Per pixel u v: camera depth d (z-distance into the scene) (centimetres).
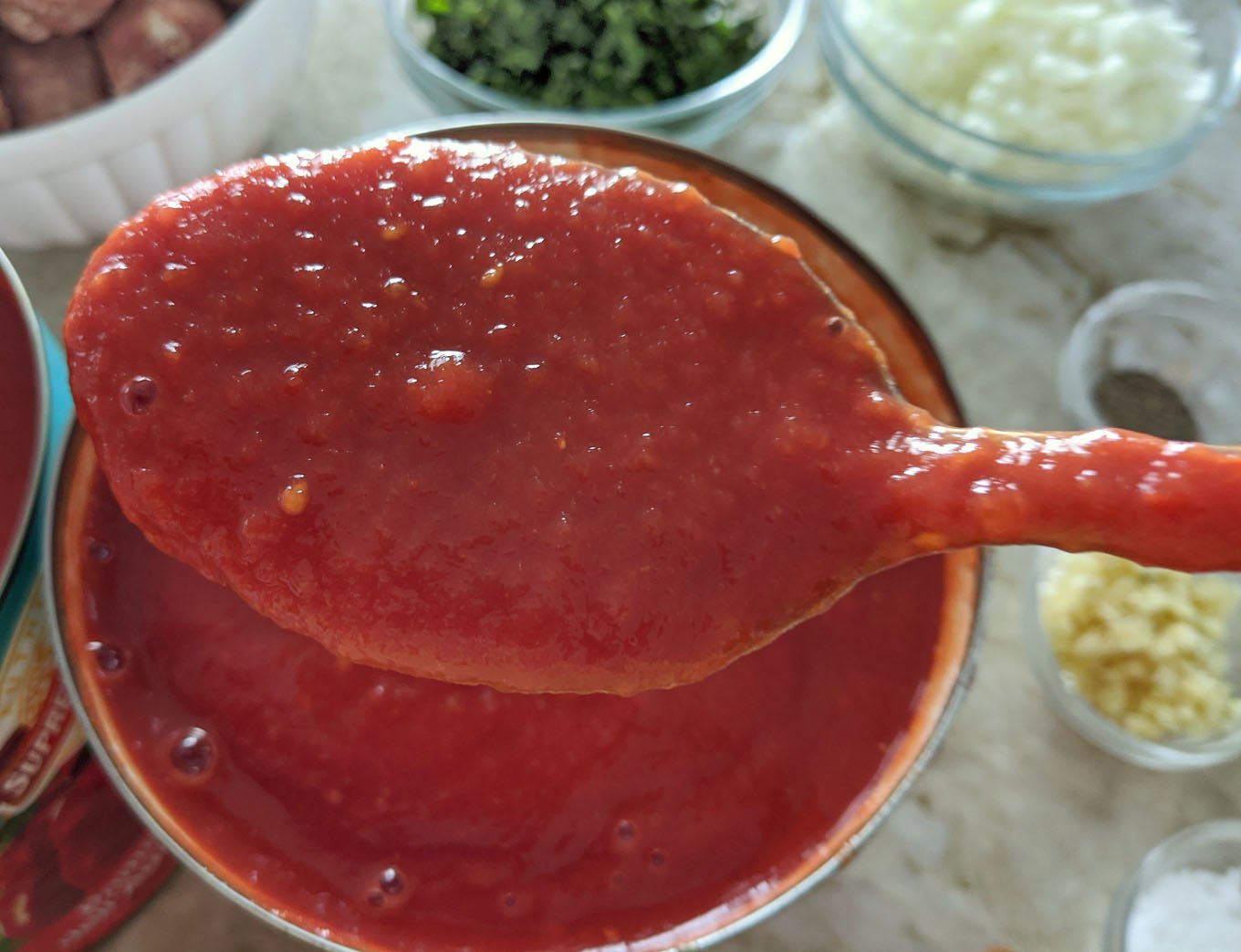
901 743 11
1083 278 16
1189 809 14
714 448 8
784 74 17
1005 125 15
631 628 8
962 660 11
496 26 16
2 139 11
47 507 9
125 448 8
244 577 8
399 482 8
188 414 8
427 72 15
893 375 11
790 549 8
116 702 10
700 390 8
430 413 8
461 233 8
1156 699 14
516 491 8
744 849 11
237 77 12
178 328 8
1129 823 14
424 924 10
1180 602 14
